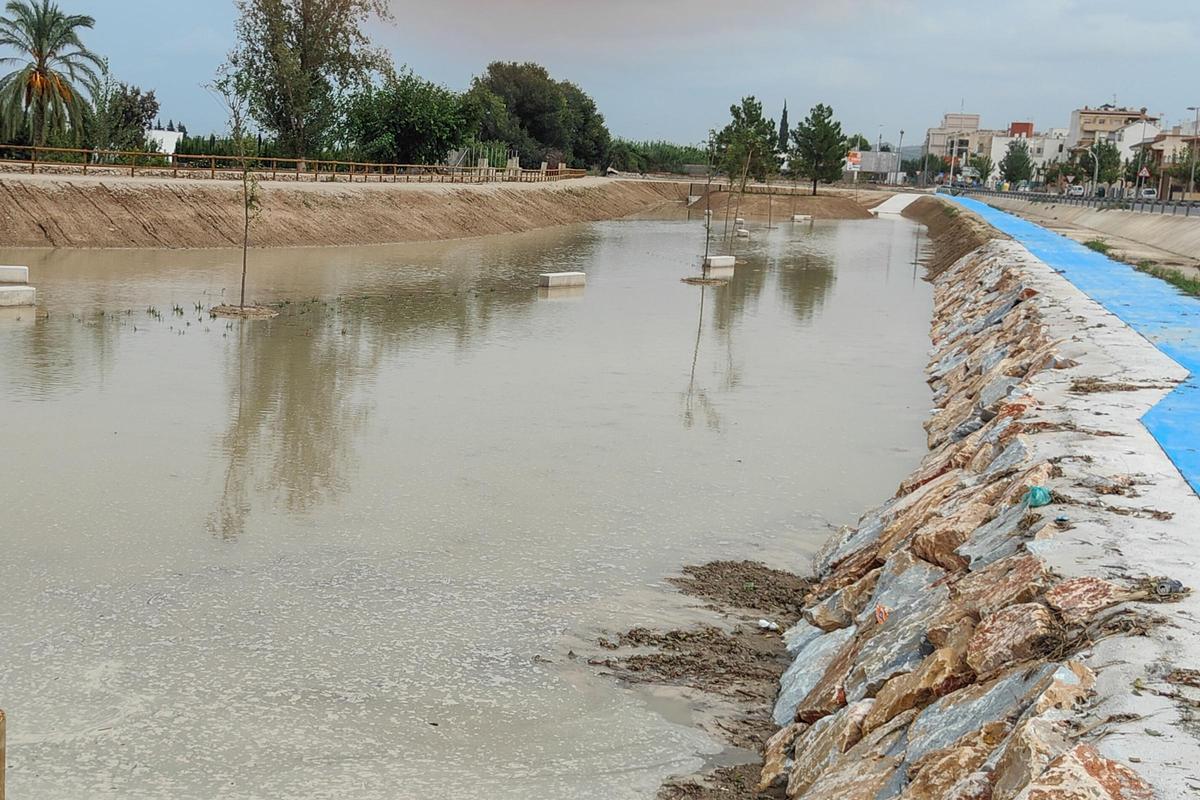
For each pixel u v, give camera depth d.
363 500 15.69
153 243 45.50
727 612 12.55
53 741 9.28
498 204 72.75
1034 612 8.38
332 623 11.74
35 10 58.53
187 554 13.42
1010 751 6.54
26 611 11.67
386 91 84.94
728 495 16.67
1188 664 7.35
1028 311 26.06
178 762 9.05
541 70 128.12
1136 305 27.47
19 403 20.09
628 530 14.98
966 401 20.64
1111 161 130.12
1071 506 11.05
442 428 19.77
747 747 9.66
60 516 14.45
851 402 23.38
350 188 59.78
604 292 40.81
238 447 17.98
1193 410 15.77
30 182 45.28
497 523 14.99
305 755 9.25
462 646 11.37
